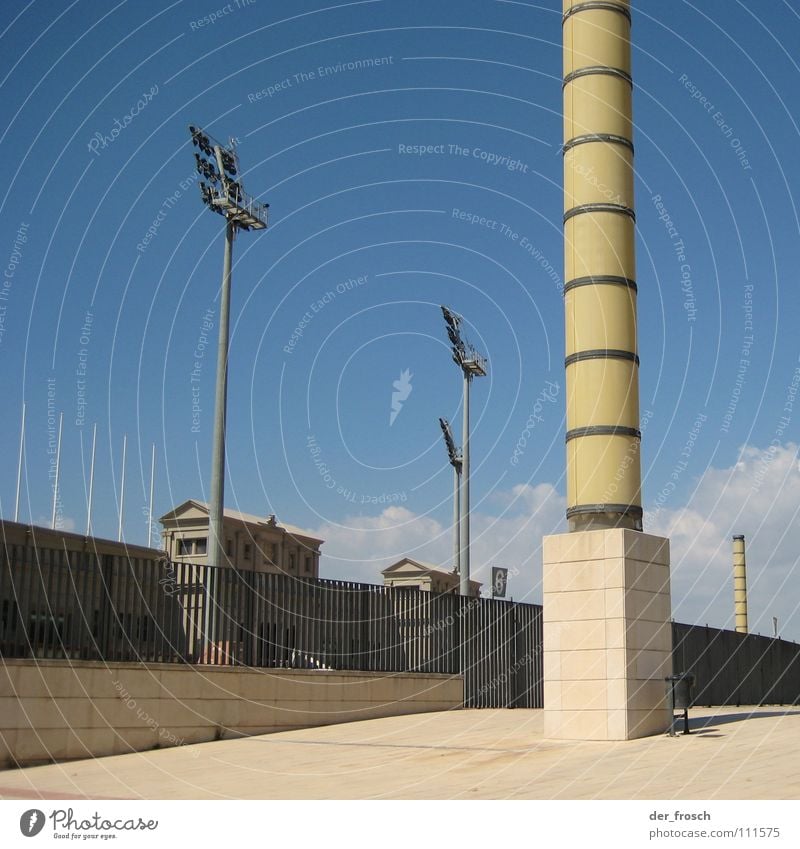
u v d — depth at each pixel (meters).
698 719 18.91
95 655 17.30
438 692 23.20
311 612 20.94
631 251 18.53
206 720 18.47
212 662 18.97
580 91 18.88
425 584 51.66
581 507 17.56
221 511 23.97
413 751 16.06
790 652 37.75
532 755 14.96
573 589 17.05
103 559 17.69
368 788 12.77
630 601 16.64
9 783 14.29
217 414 24.53
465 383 37.38
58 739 16.42
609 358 17.88
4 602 16.31
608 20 19.03
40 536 21.20
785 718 18.73
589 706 16.48
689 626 28.45
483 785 12.54
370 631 22.11
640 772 12.79
